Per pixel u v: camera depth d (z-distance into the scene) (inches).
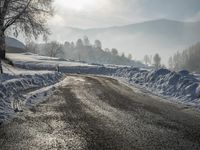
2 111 374.3
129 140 289.7
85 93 609.0
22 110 399.9
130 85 845.2
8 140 275.3
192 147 279.1
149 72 1008.2
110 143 277.9
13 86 540.7
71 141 279.9
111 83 861.2
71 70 1674.5
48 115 385.1
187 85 682.2
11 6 1056.2
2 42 1149.1
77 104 474.0
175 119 397.7
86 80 924.6
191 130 343.9
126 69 1470.2
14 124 331.9
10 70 908.0
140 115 410.0
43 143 271.6
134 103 510.9
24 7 1083.9
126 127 339.6
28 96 504.1
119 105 482.3
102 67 1692.9
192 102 572.1
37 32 1138.0
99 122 358.0
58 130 316.2
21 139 280.4
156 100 565.9
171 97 643.5
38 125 333.4
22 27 1113.4
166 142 290.0
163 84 779.4
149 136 307.3
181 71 963.3
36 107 433.7
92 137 294.7
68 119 367.2
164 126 354.3
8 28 1117.1
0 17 1038.4
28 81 661.9
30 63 1743.4
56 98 526.9
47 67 1692.9
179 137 310.5
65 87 705.6
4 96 440.1
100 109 439.8
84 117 381.4
